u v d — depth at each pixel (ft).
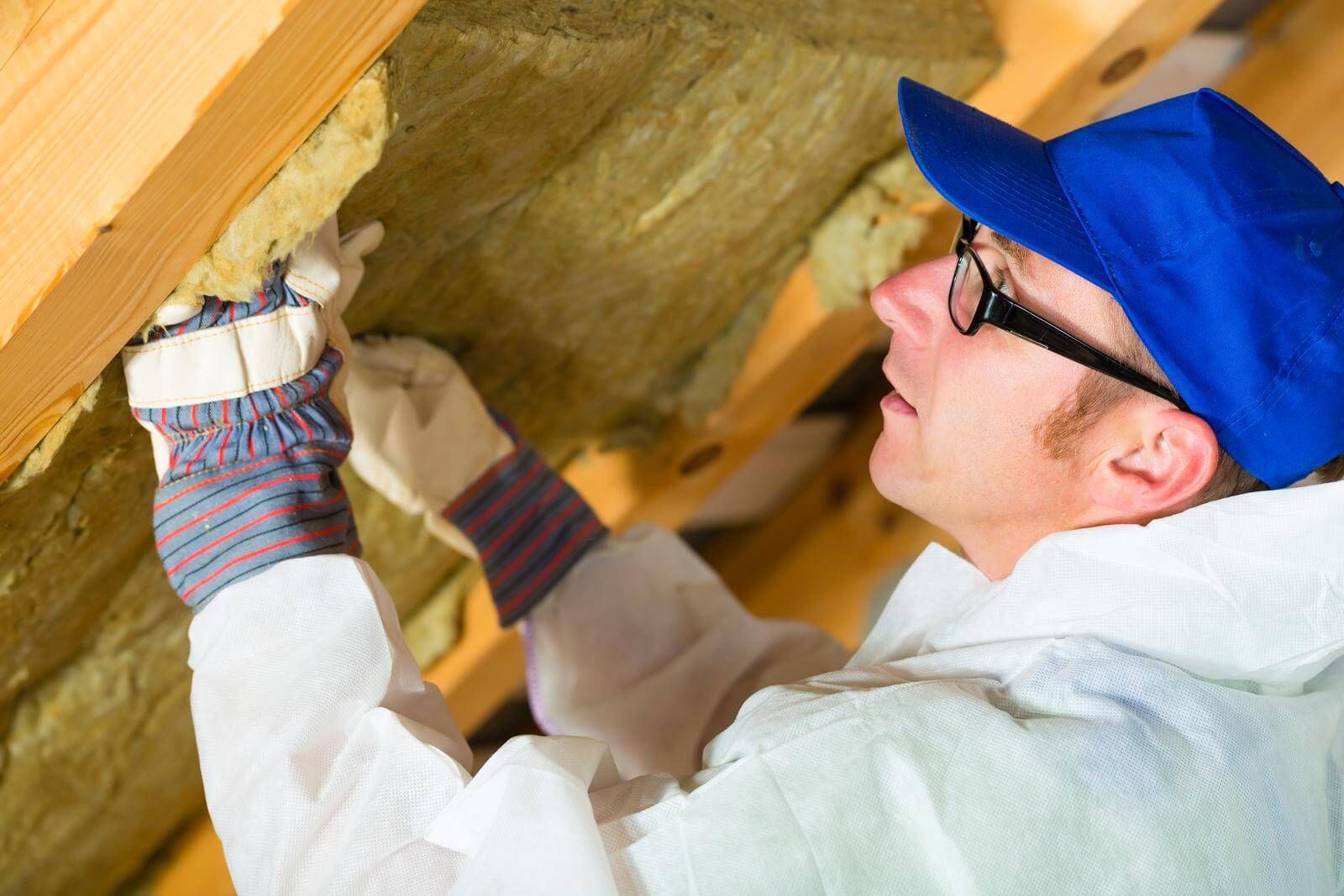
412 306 3.35
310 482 2.66
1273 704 2.59
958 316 2.95
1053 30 3.59
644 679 3.78
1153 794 2.38
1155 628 2.61
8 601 3.16
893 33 3.37
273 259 2.32
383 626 2.62
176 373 2.48
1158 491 2.77
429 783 2.45
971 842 2.34
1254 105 5.09
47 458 2.49
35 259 2.07
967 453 2.97
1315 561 2.52
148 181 1.98
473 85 2.41
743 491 5.99
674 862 2.36
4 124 2.05
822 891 2.32
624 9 2.61
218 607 2.56
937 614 3.30
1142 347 2.69
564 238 3.38
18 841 4.27
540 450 4.50
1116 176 2.71
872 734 2.47
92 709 3.96
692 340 4.29
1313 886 2.48
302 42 1.90
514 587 3.66
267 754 2.43
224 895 4.92
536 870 2.26
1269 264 2.54
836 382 5.48
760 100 3.18
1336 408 2.59
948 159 2.77
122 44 1.94
